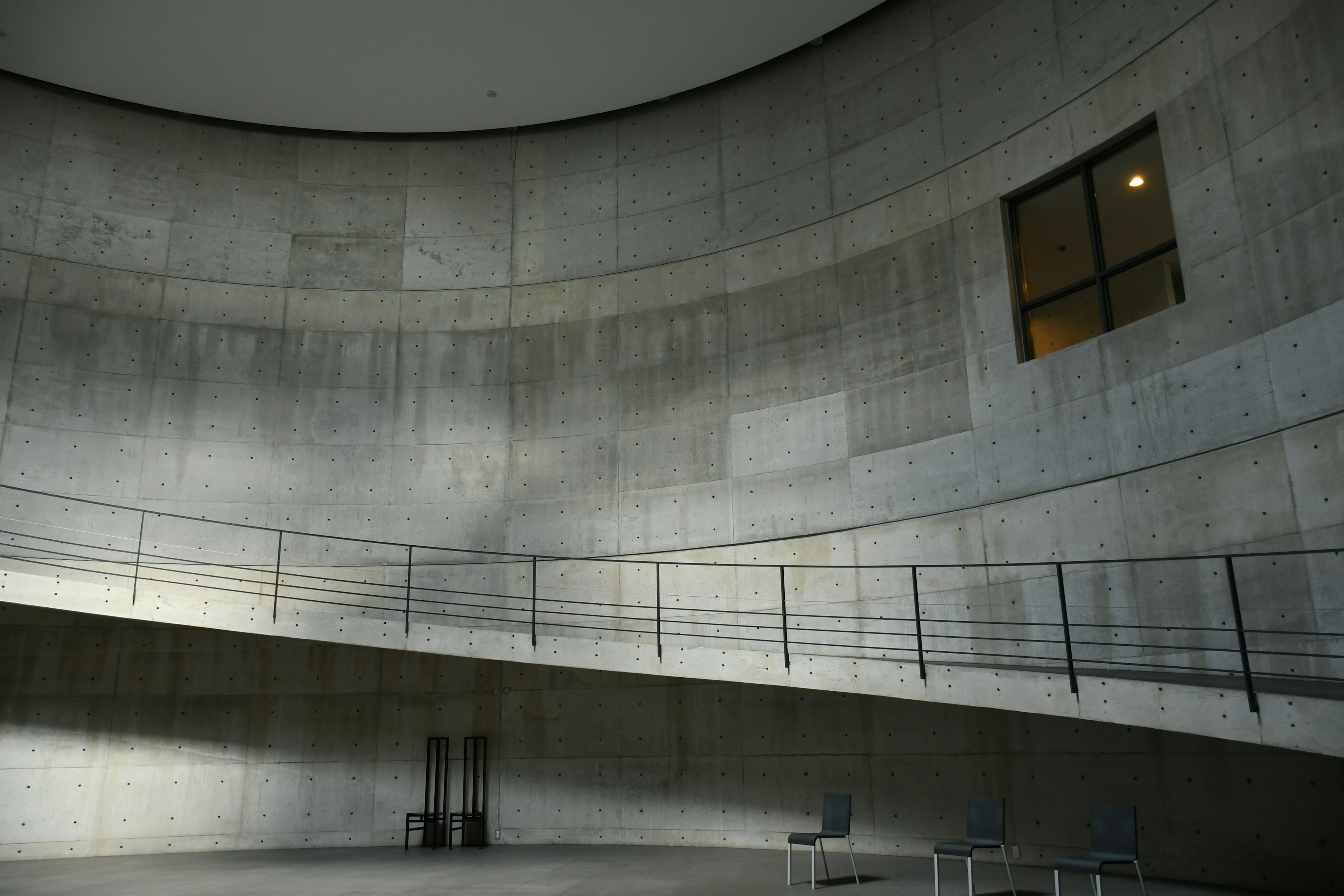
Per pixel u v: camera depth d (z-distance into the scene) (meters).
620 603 13.95
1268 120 9.68
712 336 14.41
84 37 13.92
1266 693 7.15
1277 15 9.70
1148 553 10.13
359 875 11.02
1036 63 12.13
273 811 14.02
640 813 13.58
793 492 13.26
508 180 16.05
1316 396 8.97
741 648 13.09
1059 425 11.13
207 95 15.21
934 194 12.91
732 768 13.25
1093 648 10.40
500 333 15.42
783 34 14.22
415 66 14.67
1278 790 9.27
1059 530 10.92
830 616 12.59
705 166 15.12
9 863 12.70
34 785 13.47
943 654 11.57
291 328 15.30
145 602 11.63
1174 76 10.62
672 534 13.94
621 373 14.82
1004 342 11.85
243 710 14.30
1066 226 11.76
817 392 13.40
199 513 14.30
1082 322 11.37
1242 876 9.37
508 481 14.80
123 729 13.94
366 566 14.53
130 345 14.61
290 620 11.88
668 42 14.29
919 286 12.80
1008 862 10.98
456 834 14.09
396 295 15.62
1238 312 9.71
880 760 12.30
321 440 14.92
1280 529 9.10
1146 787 10.21
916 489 12.26
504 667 14.53
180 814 13.82
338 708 14.43
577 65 14.72
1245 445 9.48
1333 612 8.62
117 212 15.01
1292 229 9.34
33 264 14.34
